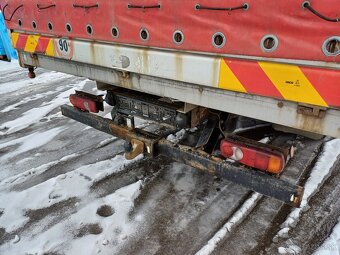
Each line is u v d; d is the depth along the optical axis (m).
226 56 1.81
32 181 3.27
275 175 2.11
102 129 3.14
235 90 1.83
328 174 3.24
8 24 3.39
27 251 2.38
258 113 1.83
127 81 2.57
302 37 1.48
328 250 2.28
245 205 2.79
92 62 2.65
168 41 2.04
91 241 2.45
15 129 4.61
